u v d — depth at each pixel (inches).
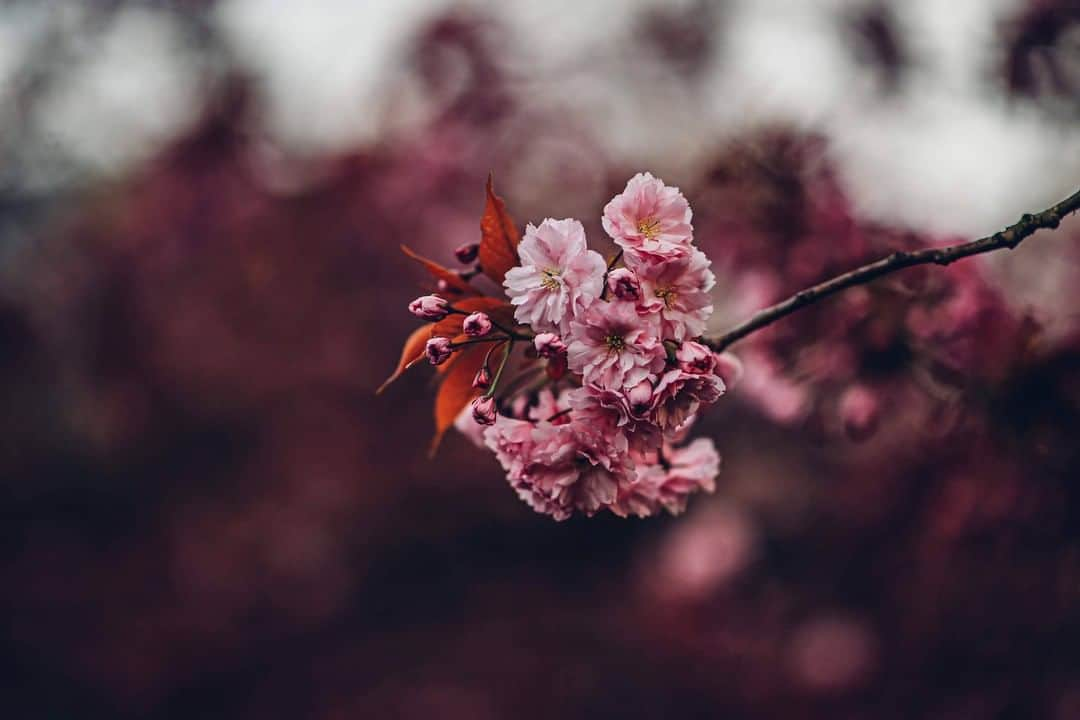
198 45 218.7
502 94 225.0
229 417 288.7
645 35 205.5
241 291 260.8
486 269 53.9
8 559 284.2
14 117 225.5
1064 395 83.0
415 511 316.8
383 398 295.7
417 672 296.0
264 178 242.8
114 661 275.3
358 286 263.6
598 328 46.9
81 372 279.4
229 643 288.7
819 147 97.7
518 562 338.3
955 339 85.3
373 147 242.4
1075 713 104.2
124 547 294.5
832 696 149.3
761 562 201.5
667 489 58.0
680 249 46.9
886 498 121.7
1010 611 104.5
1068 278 101.2
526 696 281.1
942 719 114.8
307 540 305.1
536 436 50.9
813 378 90.9
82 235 262.8
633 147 193.2
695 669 223.6
